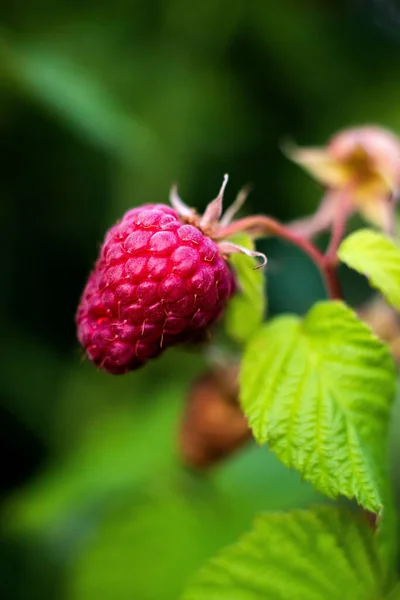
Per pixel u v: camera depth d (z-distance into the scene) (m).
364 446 0.29
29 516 0.40
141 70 0.46
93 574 0.39
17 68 0.37
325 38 0.52
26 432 0.45
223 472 0.40
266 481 0.40
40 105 0.39
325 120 0.51
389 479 0.29
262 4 0.50
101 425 0.44
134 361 0.28
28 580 0.41
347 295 0.51
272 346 0.30
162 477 0.41
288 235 0.30
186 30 0.48
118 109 0.40
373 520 0.30
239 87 0.49
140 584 0.38
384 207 0.34
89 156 0.45
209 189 0.48
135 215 0.28
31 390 0.44
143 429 0.44
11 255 0.46
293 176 0.49
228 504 0.39
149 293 0.28
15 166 0.44
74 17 0.46
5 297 0.46
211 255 0.28
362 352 0.29
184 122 0.46
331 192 0.34
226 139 0.48
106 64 0.45
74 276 0.48
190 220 0.29
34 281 0.47
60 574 0.41
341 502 0.37
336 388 0.29
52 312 0.47
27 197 0.45
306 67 0.51
